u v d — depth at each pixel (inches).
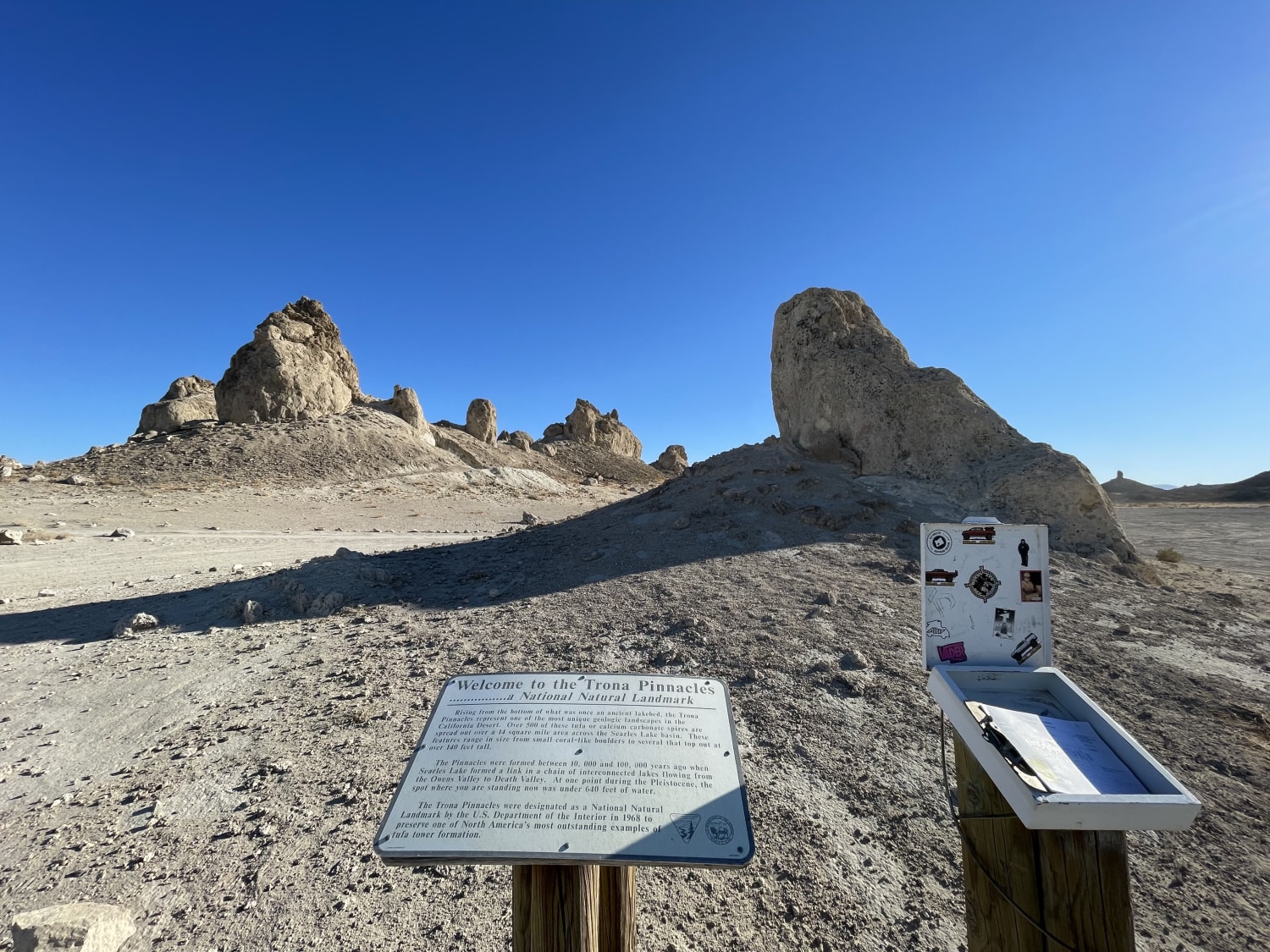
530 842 74.6
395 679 220.4
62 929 101.8
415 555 441.7
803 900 120.0
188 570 425.7
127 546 518.3
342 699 206.8
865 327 532.1
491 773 83.8
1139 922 115.3
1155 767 67.4
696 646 235.3
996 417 452.1
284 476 1154.7
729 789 82.5
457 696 96.5
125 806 151.1
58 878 126.1
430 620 286.7
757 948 109.0
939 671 87.0
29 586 367.6
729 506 422.6
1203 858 131.9
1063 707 83.0
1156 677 219.1
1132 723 188.1
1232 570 499.8
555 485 1612.9
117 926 107.7
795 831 138.8
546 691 96.7
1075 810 63.3
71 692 219.0
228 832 140.0
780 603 275.6
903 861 130.0
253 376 1435.8
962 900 119.3
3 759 175.8
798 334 538.6
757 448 547.5
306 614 306.7
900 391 472.4
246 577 389.1
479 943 109.3
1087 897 67.0
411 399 1755.7
